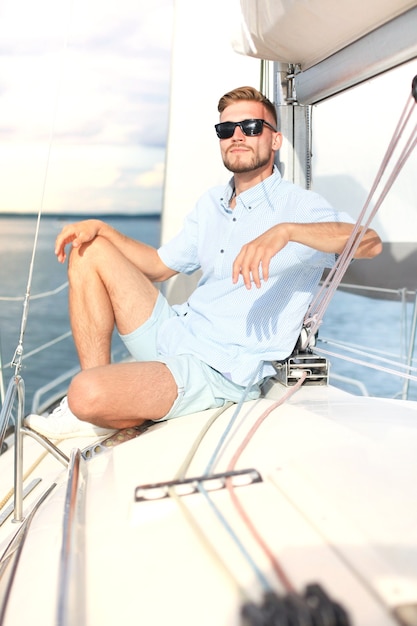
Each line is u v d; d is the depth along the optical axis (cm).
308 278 211
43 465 192
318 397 187
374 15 177
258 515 102
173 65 287
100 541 103
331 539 92
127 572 93
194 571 90
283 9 191
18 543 116
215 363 201
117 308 220
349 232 183
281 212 212
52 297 1656
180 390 190
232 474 116
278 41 216
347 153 261
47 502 136
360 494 105
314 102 246
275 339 206
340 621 67
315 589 73
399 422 150
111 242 232
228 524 100
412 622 73
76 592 87
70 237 220
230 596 83
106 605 87
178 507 108
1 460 200
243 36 230
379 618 76
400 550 88
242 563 89
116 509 114
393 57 183
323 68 225
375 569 84
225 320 209
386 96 249
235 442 143
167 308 226
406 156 147
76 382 181
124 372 183
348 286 296
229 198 228
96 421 184
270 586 82
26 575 100
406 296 303
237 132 215
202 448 143
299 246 204
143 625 81
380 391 1049
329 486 109
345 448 129
